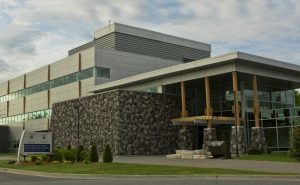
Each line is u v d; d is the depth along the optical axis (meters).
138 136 44.16
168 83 46.34
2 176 22.84
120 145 42.78
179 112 48.16
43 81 68.31
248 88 45.53
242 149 38.69
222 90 47.16
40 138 33.81
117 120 43.28
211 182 16.42
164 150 45.69
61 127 54.94
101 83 56.19
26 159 36.91
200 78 43.19
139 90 49.94
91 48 57.03
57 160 32.03
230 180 17.31
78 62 59.12
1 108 83.06
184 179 18.34
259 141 40.03
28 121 72.06
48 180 19.67
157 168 22.61
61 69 63.47
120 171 21.83
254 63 39.94
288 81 45.84
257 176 18.03
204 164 26.02
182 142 45.59
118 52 58.59
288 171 20.03
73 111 52.53
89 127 48.66
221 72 40.62
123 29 62.09
